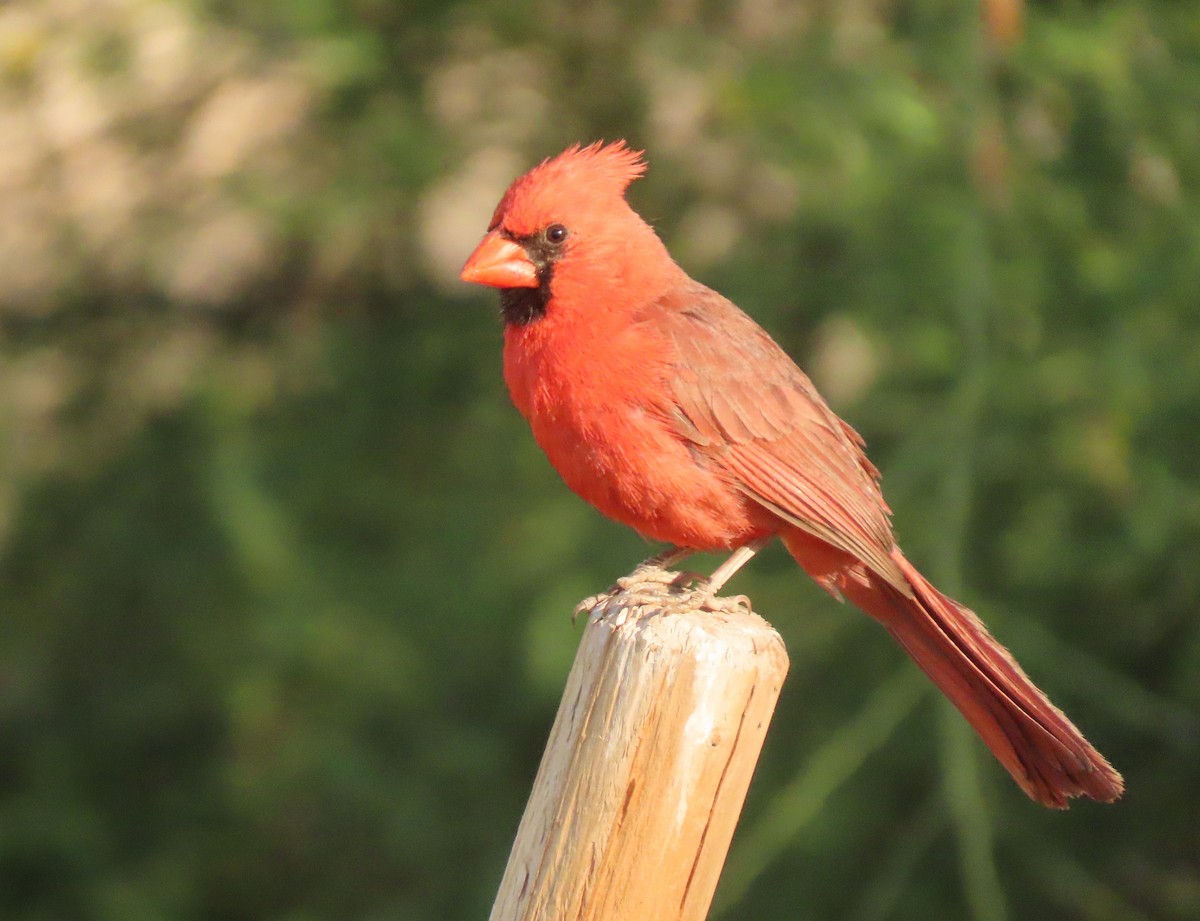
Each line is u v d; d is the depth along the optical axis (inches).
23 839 502.6
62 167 522.6
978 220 390.9
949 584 369.4
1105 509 406.9
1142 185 420.2
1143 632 416.8
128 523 524.7
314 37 470.3
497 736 467.2
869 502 259.1
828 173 421.1
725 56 455.8
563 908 179.6
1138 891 419.8
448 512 478.3
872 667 422.3
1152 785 421.1
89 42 498.9
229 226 515.5
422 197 487.5
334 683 468.4
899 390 426.0
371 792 460.1
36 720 526.9
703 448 249.9
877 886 393.4
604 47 482.3
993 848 413.4
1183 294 406.9
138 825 508.7
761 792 419.2
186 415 523.2
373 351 512.4
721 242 466.3
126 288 537.3
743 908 420.2
